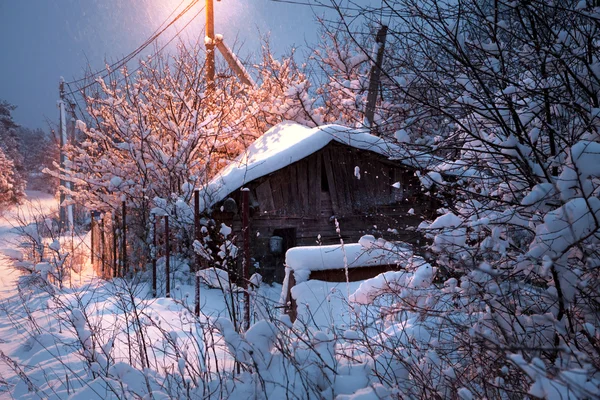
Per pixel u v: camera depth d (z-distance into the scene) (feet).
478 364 10.85
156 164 48.26
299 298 17.54
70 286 37.65
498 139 13.88
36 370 18.37
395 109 15.57
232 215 40.55
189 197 41.88
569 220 9.22
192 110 50.85
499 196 13.83
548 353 10.36
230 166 48.01
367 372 11.60
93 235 57.67
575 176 9.59
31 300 33.42
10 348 22.54
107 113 52.31
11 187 162.30
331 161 42.70
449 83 14.06
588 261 9.71
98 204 53.83
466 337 11.37
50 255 45.06
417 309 13.21
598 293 9.91
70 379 16.80
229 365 15.84
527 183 12.94
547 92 12.80
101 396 14.01
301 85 53.01
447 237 13.12
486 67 13.50
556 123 13.51
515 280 12.50
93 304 28.30
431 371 11.23
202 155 53.31
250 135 58.80
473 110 13.14
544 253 9.68
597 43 12.94
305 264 18.93
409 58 14.12
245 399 12.08
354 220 42.68
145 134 47.01
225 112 54.65
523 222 12.19
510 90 12.76
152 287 33.94
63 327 23.94
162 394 13.44
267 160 39.81
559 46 12.87
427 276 13.79
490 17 13.55
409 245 15.70
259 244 41.52
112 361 16.90
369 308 15.92
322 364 11.74
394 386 10.63
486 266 9.40
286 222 42.19
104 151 53.21
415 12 13.16
